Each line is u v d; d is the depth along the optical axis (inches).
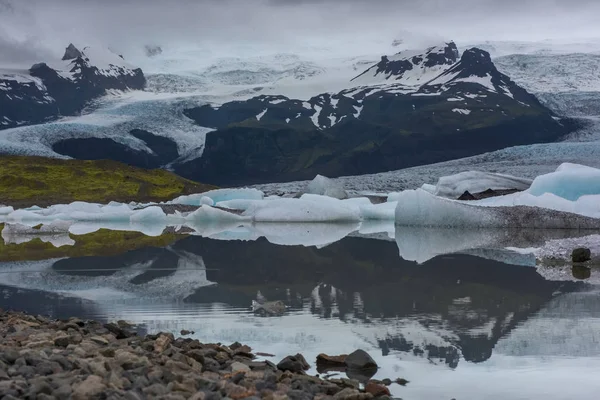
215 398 197.8
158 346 269.0
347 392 217.9
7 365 218.8
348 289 492.7
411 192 1290.6
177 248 847.7
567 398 237.1
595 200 1198.9
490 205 1305.4
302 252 784.9
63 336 268.5
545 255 679.1
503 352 301.4
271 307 414.3
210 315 391.2
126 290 491.5
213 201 2012.8
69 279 554.3
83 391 188.4
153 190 2726.4
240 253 775.1
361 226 1342.3
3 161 3041.3
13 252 805.9
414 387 249.3
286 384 229.8
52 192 2573.8
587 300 432.8
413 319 376.8
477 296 453.4
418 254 746.8
